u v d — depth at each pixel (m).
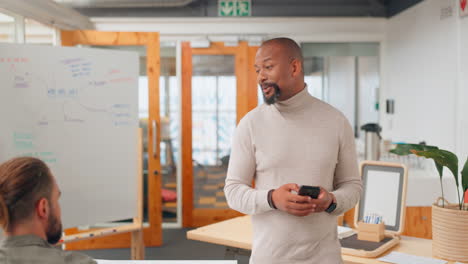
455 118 3.97
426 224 2.87
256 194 1.47
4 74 3.08
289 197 1.39
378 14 5.55
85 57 3.39
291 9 5.54
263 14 5.53
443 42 4.16
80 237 3.24
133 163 3.57
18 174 1.08
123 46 4.83
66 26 4.73
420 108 4.66
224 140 5.60
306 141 1.52
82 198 3.33
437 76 4.28
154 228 4.81
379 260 2.00
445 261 1.98
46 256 1.08
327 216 1.54
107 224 4.82
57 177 3.24
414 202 3.95
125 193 3.52
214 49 5.54
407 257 2.03
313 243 1.50
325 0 5.54
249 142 1.57
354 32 5.55
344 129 1.57
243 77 5.55
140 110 4.93
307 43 5.64
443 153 1.98
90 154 3.38
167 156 5.82
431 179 3.95
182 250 4.67
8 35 3.71
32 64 3.16
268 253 1.52
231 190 1.55
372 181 2.45
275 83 1.49
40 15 4.12
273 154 1.52
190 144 5.56
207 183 5.61
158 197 4.80
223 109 5.59
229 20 5.49
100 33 4.64
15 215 1.07
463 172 2.01
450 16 4.02
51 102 3.23
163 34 5.49
